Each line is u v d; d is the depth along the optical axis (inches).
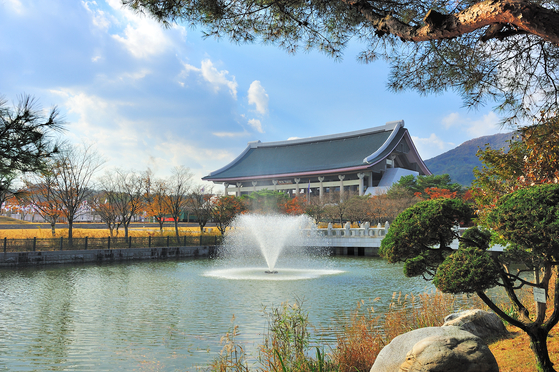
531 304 418.3
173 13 249.4
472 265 199.0
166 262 1273.4
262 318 504.7
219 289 740.0
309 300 629.0
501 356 260.5
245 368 297.3
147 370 327.3
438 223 225.9
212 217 1975.9
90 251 1222.3
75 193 1391.5
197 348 383.2
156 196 1841.8
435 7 216.2
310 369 264.2
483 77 246.1
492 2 146.0
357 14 256.8
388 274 968.3
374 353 289.3
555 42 138.0
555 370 207.2
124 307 577.0
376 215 2096.5
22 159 256.5
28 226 1841.8
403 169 3403.1
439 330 199.2
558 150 327.3
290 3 257.9
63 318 507.2
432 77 255.3
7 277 884.6
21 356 361.7
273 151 4156.0
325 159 3614.7
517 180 393.7
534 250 191.0
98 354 368.2
